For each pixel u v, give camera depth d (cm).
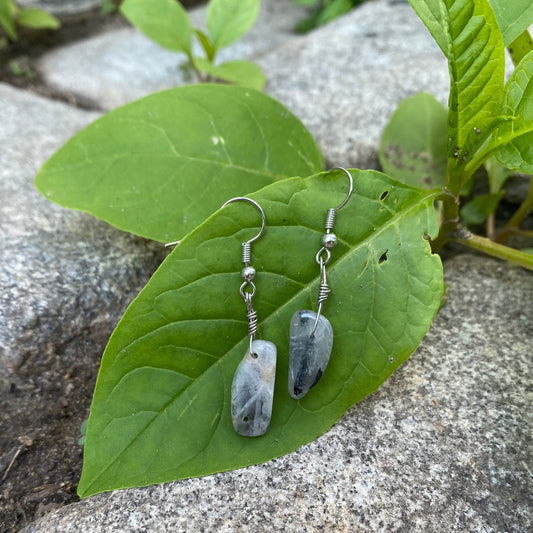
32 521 11
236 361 10
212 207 12
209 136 13
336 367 11
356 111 19
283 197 10
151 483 9
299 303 11
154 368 10
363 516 9
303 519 9
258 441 10
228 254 10
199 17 30
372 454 10
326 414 10
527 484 10
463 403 11
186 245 10
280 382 11
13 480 11
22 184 16
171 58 27
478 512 9
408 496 9
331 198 11
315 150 14
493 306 13
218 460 10
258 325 11
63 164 13
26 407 12
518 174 17
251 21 21
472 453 10
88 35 29
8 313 13
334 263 11
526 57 10
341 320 11
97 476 9
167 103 13
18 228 15
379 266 11
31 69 25
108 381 10
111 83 25
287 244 11
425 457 10
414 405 11
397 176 16
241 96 14
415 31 24
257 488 10
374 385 10
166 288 10
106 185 12
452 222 13
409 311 10
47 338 13
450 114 10
